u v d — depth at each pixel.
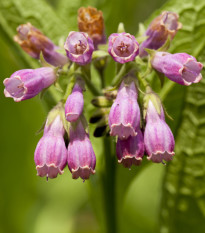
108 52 0.24
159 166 0.35
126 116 0.23
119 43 0.23
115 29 0.34
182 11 0.28
